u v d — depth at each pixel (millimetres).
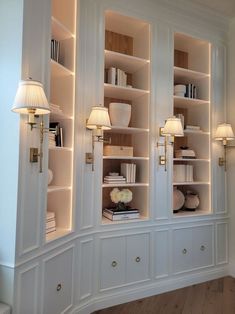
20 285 1750
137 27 3180
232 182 3643
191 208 3545
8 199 1757
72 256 2402
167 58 3197
